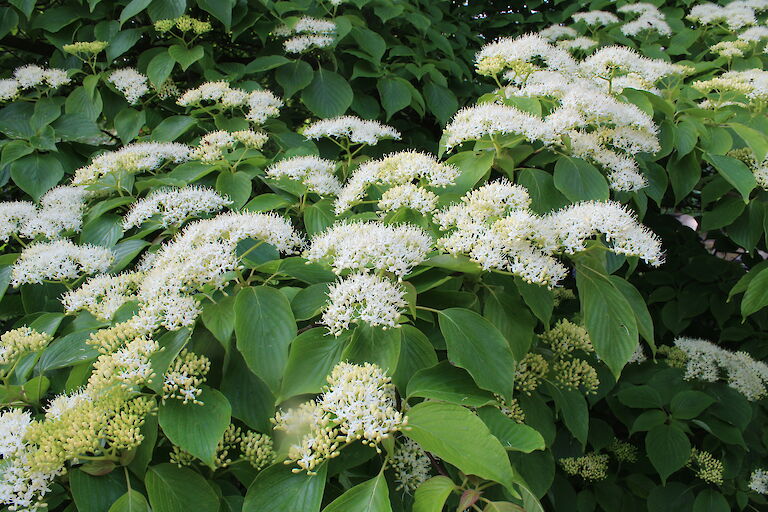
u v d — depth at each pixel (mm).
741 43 1372
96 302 644
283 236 605
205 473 546
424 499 476
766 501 992
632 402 980
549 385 725
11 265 775
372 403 476
